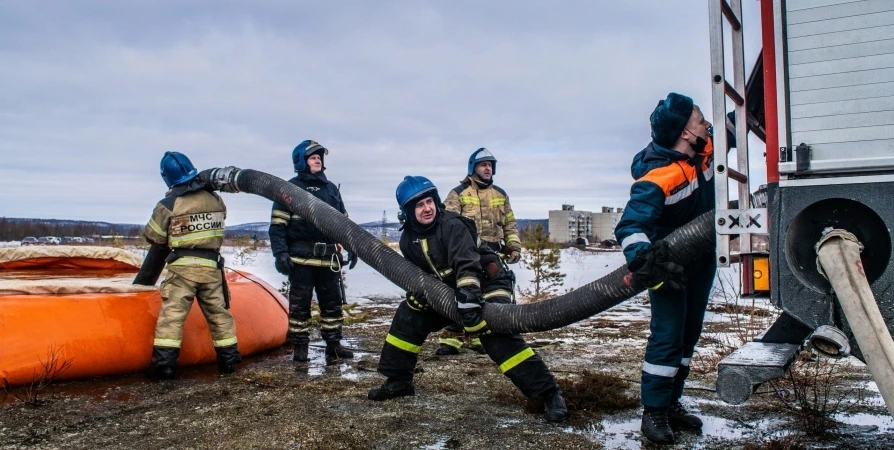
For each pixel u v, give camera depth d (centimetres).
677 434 395
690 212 378
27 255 819
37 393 483
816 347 285
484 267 462
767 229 313
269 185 564
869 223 297
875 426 402
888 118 285
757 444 374
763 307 912
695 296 397
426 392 504
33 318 518
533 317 408
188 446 382
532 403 450
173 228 554
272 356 652
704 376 540
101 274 806
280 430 410
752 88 433
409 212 457
